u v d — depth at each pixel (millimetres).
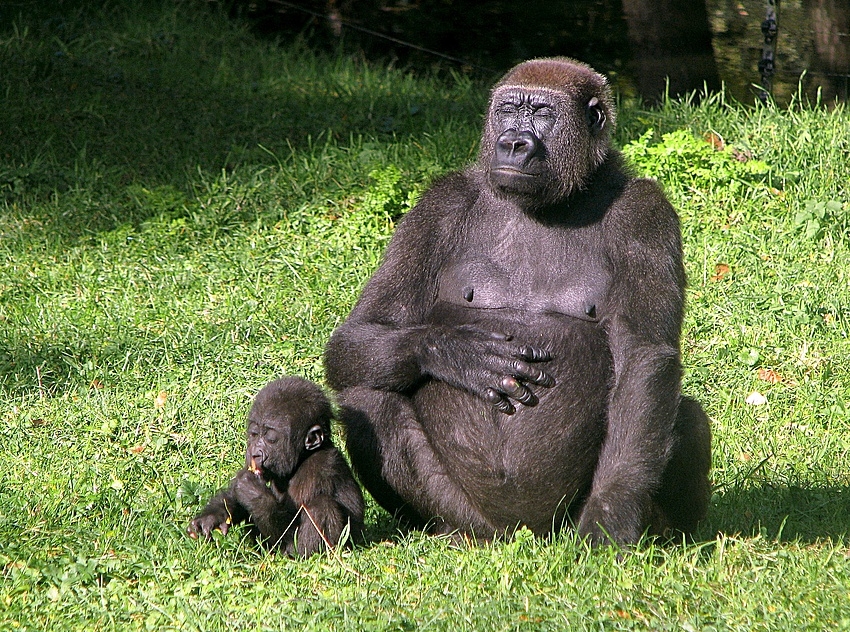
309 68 41250
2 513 16344
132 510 16641
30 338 23984
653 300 14648
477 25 44531
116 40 41094
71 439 20094
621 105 36344
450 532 15695
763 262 27016
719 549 14648
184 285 26672
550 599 13336
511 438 14805
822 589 13781
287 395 15156
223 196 30797
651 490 14219
